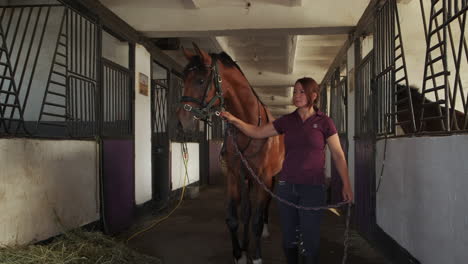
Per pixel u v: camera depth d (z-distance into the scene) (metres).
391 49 2.75
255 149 2.44
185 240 3.37
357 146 3.86
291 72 7.65
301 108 1.94
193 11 4.09
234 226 2.54
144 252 2.98
